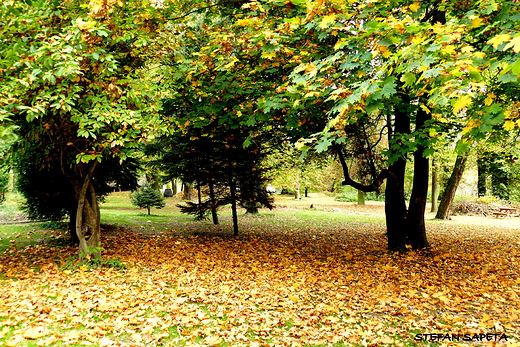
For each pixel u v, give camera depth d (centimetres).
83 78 513
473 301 518
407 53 297
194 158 1122
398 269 707
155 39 613
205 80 657
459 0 527
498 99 409
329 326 420
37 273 595
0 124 461
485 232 1280
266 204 1168
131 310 433
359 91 318
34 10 497
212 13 701
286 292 551
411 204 889
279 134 1008
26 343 331
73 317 400
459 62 269
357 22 457
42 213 988
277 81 617
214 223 1413
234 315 439
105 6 409
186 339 366
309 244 1024
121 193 2908
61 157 645
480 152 1316
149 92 556
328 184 3634
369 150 898
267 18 541
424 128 607
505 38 215
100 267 639
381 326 421
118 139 546
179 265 708
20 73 444
